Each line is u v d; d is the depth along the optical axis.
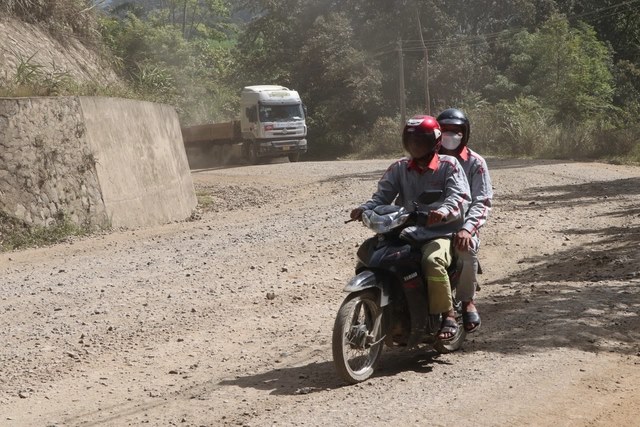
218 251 15.34
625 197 22.16
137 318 10.38
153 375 8.03
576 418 6.20
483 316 9.70
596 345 8.24
